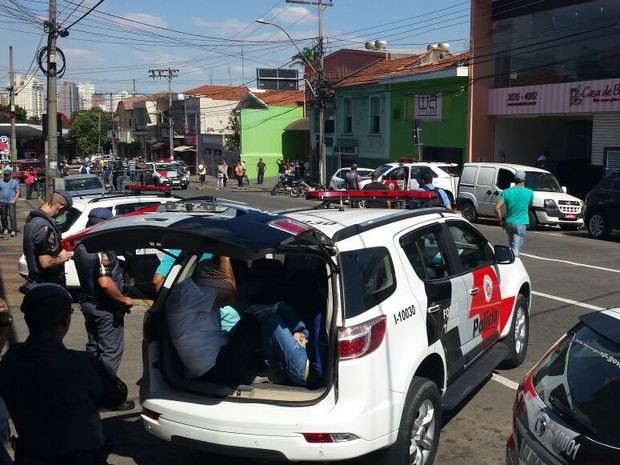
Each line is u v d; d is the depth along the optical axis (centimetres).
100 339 555
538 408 331
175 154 6856
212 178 5819
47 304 309
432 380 481
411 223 500
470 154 2802
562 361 353
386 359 402
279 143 5453
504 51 2691
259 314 434
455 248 550
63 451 302
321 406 388
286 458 385
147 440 528
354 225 445
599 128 2312
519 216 1141
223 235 353
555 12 2447
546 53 2506
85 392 306
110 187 2966
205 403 410
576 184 2416
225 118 6306
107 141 9331
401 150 3359
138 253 885
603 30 2261
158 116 7319
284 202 3089
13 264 1345
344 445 379
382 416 394
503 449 505
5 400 307
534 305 980
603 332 345
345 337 387
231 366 424
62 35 2028
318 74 3494
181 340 418
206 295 428
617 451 279
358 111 3734
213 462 490
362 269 415
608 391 313
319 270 462
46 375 301
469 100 2792
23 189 4053
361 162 3728
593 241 1716
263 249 344
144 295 884
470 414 574
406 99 3284
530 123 2858
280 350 416
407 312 435
